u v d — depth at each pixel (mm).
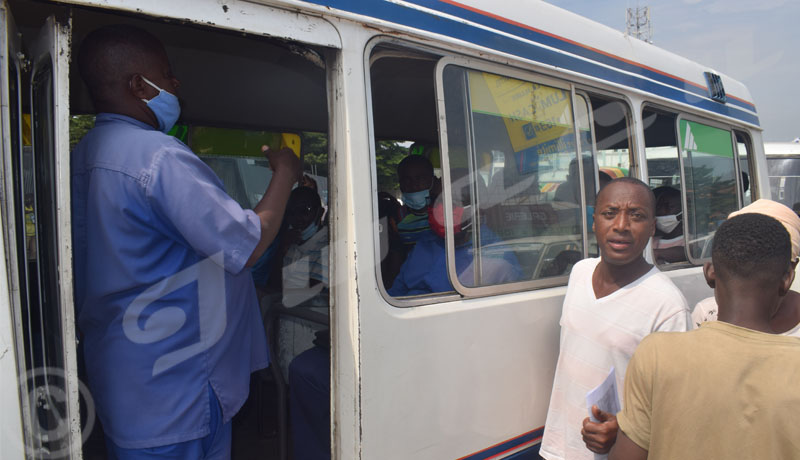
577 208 2625
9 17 1308
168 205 1474
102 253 1521
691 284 3262
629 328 1850
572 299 2080
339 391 1789
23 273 1412
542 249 2455
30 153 1601
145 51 1598
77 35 2102
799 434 1149
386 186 2764
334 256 1793
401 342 1854
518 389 2266
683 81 3379
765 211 2230
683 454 1273
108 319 1554
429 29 1984
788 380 1193
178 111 1727
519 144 2357
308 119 3355
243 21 1549
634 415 1400
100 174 1506
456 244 2107
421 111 3143
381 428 1801
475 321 2092
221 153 3332
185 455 1607
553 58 2469
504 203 2295
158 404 1553
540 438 2387
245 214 1569
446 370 1989
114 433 1559
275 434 2852
